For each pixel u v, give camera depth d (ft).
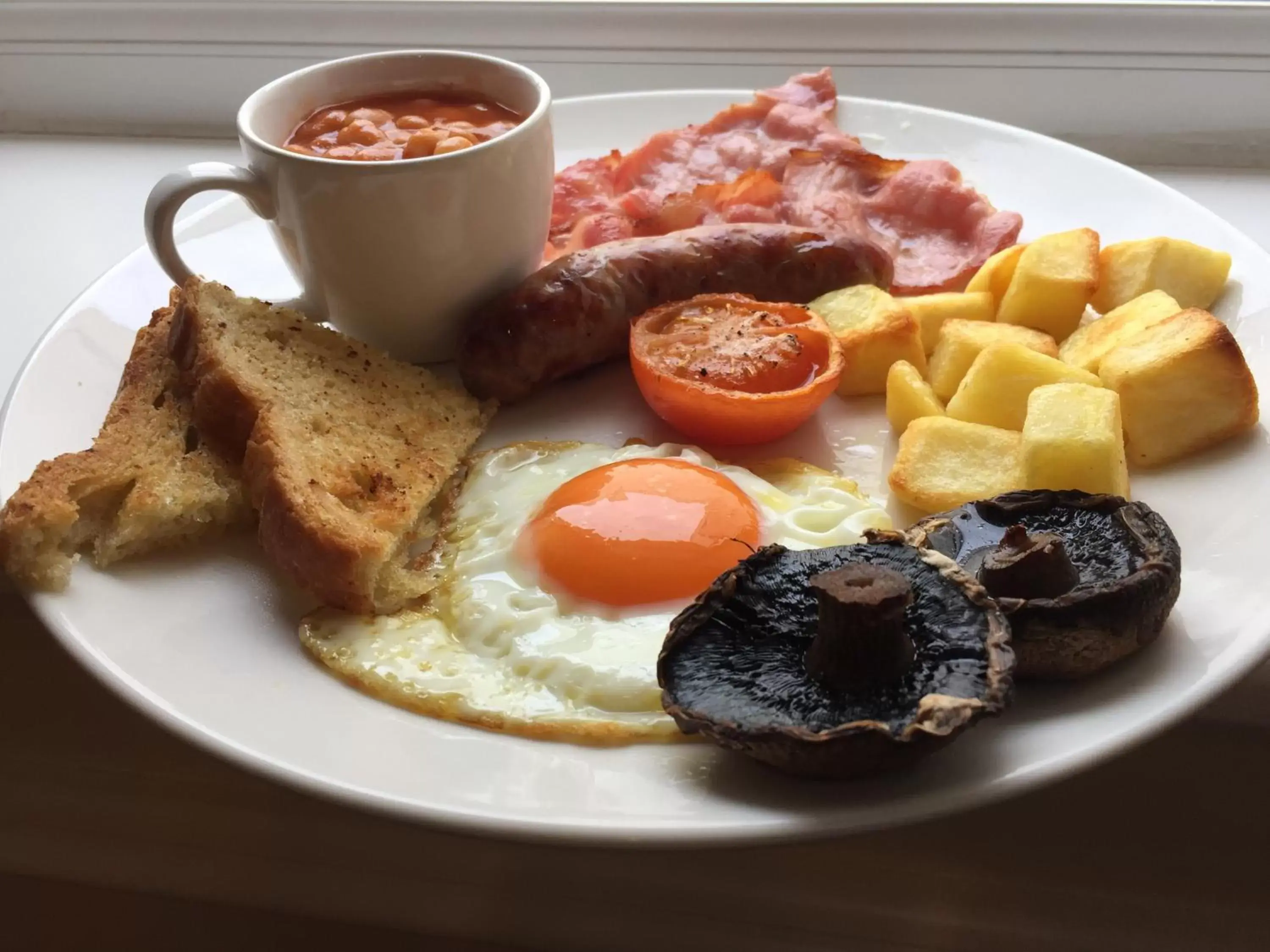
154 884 1.07
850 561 0.64
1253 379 0.81
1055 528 0.69
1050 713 0.63
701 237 0.99
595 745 0.65
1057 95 1.30
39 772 1.05
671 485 0.80
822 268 0.99
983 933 0.94
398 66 1.03
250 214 1.19
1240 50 1.21
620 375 1.00
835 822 0.57
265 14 1.38
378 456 0.85
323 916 1.04
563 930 0.99
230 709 0.67
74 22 1.42
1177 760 0.88
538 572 0.78
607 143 1.28
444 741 0.65
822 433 0.91
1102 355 0.86
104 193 1.37
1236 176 1.26
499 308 0.94
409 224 0.91
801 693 0.59
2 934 1.14
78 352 0.96
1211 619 0.67
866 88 1.36
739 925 0.96
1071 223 1.09
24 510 0.73
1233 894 0.92
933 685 0.58
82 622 0.72
